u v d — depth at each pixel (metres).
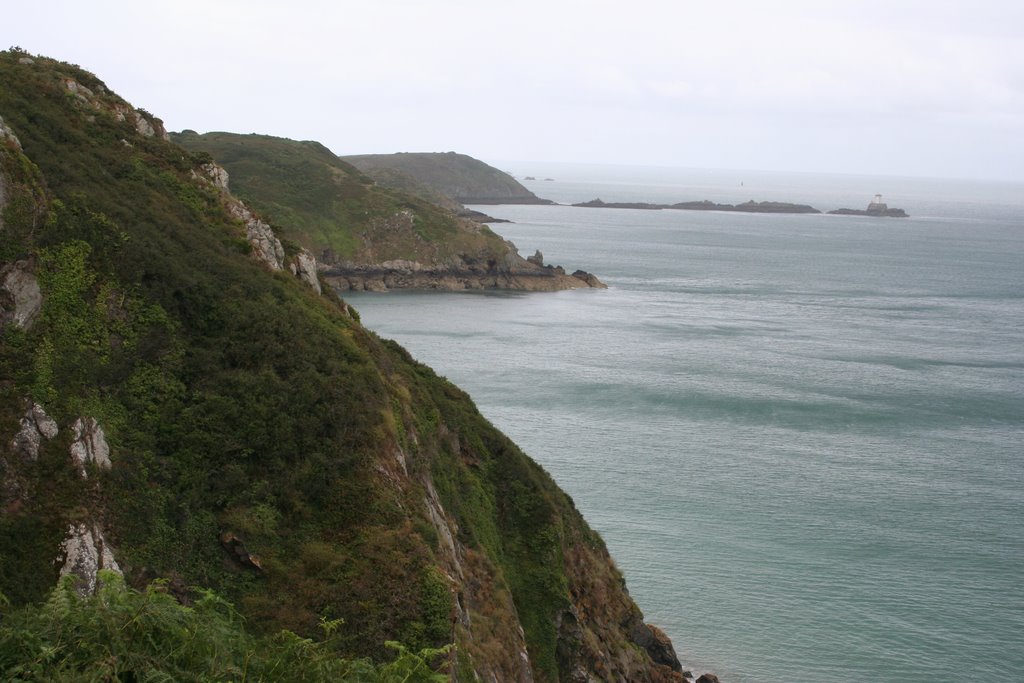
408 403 31.05
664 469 57.88
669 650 37.12
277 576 21.09
